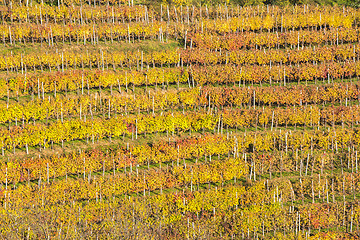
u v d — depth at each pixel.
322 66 86.00
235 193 67.25
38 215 59.56
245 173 70.75
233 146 72.38
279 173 72.38
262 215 66.12
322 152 74.50
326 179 68.50
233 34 92.62
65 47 84.81
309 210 66.62
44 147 69.25
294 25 97.00
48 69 80.50
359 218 66.56
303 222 66.31
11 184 64.94
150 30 90.25
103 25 89.50
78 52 84.25
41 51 83.00
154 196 67.06
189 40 90.75
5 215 59.28
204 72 82.88
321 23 97.56
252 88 82.12
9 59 77.50
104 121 72.75
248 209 66.75
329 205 68.19
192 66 84.69
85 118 73.62
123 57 83.31
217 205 66.25
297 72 85.38
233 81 83.69
